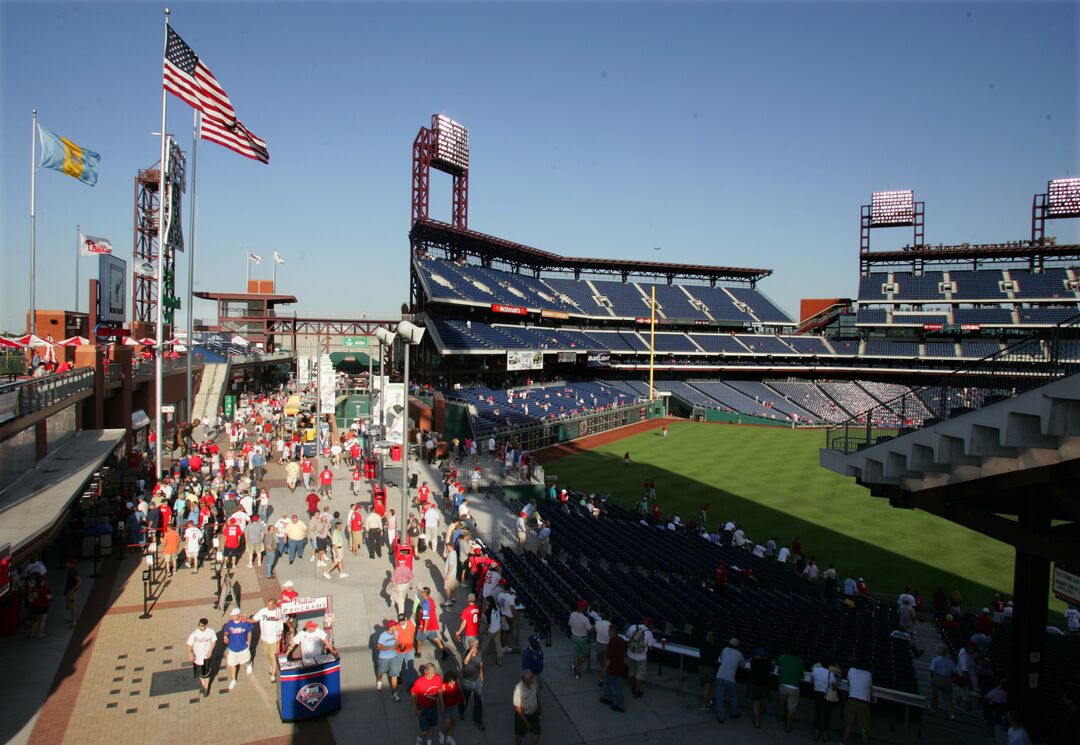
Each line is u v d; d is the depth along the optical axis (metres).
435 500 31.16
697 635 16.08
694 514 37.69
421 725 11.78
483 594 16.94
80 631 16.42
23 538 13.91
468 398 57.44
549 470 48.28
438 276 65.81
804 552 31.81
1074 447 11.64
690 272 105.88
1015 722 11.53
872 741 13.29
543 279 93.69
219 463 31.14
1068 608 26.27
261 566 21.36
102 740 12.07
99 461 22.03
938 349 92.06
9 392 18.08
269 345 91.44
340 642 16.36
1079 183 92.19
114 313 42.41
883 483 18.00
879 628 20.03
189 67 29.20
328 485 29.81
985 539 33.84
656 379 93.12
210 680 14.40
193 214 39.00
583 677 15.37
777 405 84.56
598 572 23.25
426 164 66.94
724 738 13.02
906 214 100.12
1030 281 94.12
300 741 12.34
